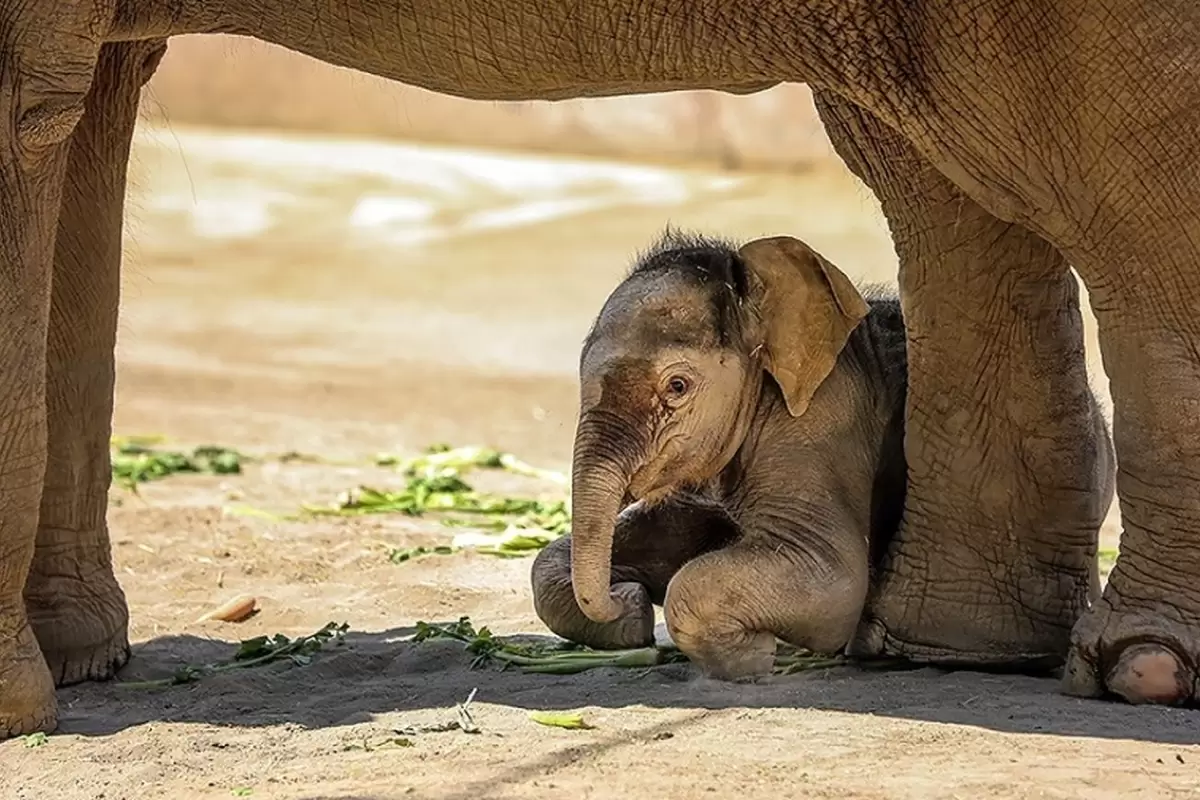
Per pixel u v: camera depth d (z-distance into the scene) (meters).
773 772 8.64
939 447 11.32
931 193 11.09
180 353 31.38
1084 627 10.22
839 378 11.44
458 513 18.00
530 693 10.48
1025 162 9.99
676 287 10.98
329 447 22.91
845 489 11.21
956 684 10.57
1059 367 11.13
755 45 10.13
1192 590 9.95
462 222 42.62
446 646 11.73
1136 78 9.61
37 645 10.15
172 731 9.93
